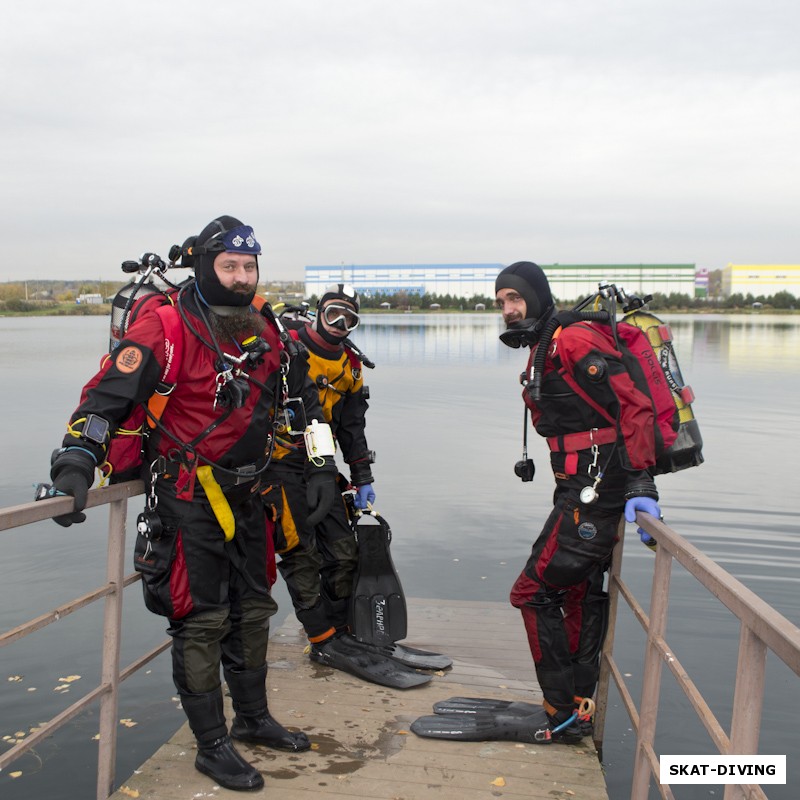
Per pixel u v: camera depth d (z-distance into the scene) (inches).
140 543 101.2
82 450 88.2
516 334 108.9
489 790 102.6
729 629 185.8
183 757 110.0
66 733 138.0
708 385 748.6
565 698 112.6
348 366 144.9
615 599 124.0
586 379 100.7
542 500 309.6
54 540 251.4
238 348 99.3
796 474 352.8
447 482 342.0
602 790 102.6
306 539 138.2
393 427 504.4
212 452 97.7
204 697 101.9
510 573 224.4
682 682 83.0
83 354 1200.8
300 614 142.3
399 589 147.1
